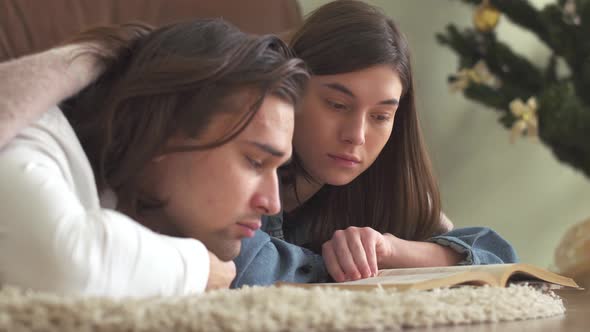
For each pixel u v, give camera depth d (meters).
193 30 0.79
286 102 0.77
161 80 0.75
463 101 2.46
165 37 0.79
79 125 0.79
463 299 0.67
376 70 1.04
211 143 0.73
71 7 1.72
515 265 0.82
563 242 1.92
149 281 0.62
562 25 2.07
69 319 0.47
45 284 0.58
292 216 1.24
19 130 0.67
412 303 0.62
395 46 1.08
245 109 0.74
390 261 1.08
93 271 0.59
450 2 2.43
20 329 0.46
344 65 1.03
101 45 0.79
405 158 1.24
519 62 2.16
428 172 1.26
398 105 1.20
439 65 2.44
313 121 1.05
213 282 0.70
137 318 0.48
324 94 1.04
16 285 0.59
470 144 2.46
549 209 2.50
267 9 1.92
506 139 2.48
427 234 1.27
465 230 1.19
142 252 0.62
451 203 2.44
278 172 1.12
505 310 0.69
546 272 0.85
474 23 2.19
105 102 0.77
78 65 0.74
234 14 1.88
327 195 1.25
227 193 0.74
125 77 0.77
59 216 0.60
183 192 0.75
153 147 0.74
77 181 0.71
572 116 1.93
